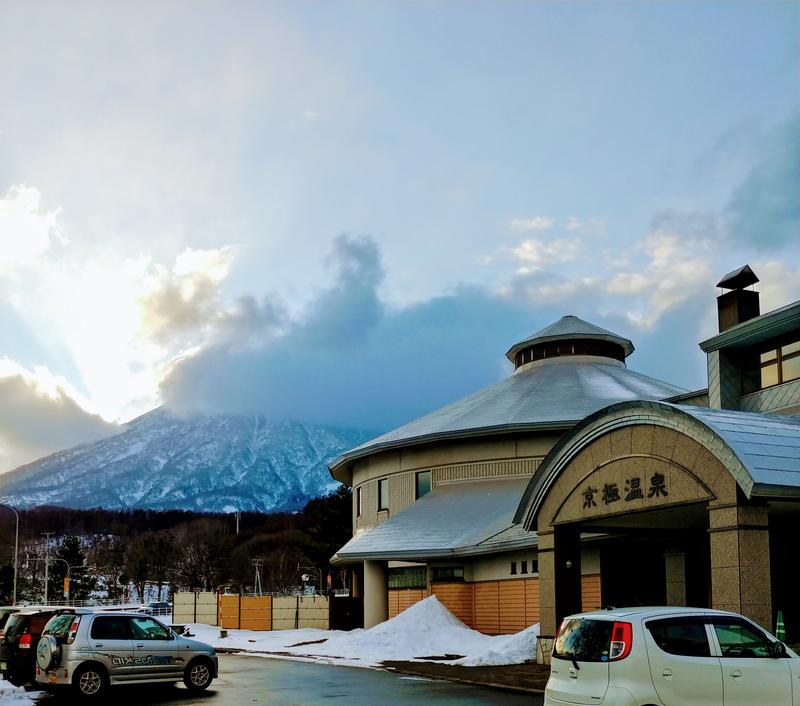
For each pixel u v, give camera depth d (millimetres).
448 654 31594
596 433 22641
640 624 12477
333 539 94375
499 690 21188
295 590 129000
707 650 12578
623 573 30250
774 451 18297
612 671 12281
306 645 39156
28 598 121500
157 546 144750
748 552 18062
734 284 27953
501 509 41625
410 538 41281
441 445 48000
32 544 178000
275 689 21906
